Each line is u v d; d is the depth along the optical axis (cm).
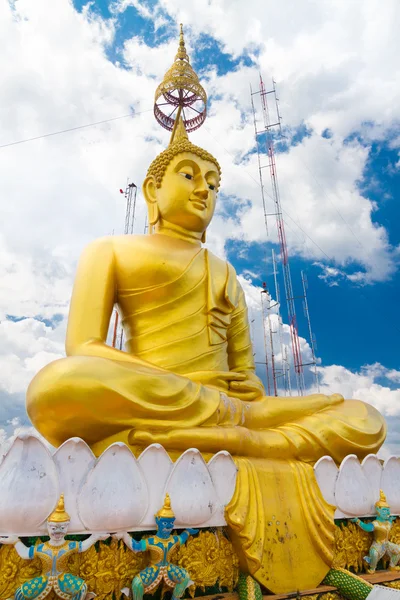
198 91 1089
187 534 445
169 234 838
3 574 364
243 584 468
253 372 809
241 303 835
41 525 386
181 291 731
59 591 362
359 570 555
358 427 648
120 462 439
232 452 570
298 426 633
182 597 441
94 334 666
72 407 525
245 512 489
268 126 2033
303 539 520
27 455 398
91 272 714
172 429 552
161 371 588
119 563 411
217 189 891
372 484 598
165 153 862
